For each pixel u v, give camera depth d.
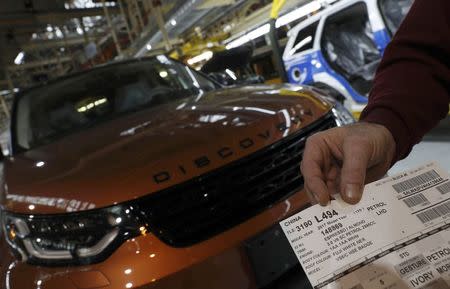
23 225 1.17
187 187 1.14
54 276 1.07
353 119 1.61
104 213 1.09
